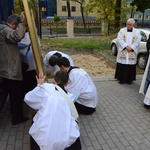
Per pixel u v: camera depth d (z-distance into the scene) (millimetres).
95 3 15062
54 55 4355
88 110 4637
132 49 6508
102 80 7070
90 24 30453
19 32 3604
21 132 4020
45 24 29781
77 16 41719
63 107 2898
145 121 4484
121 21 15398
